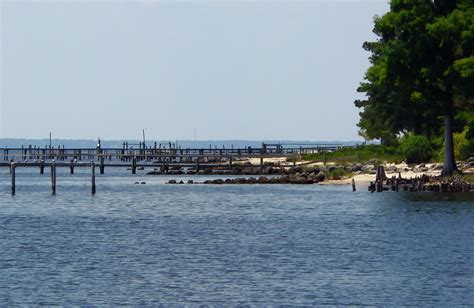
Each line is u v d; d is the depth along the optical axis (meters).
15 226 114.19
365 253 88.06
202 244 96.38
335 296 69.81
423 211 120.75
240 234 104.44
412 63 147.75
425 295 69.81
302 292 71.12
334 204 136.12
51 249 93.12
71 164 162.12
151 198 156.38
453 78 145.62
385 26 150.12
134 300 69.00
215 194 162.12
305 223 113.81
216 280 75.88
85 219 122.75
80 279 76.44
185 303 68.12
